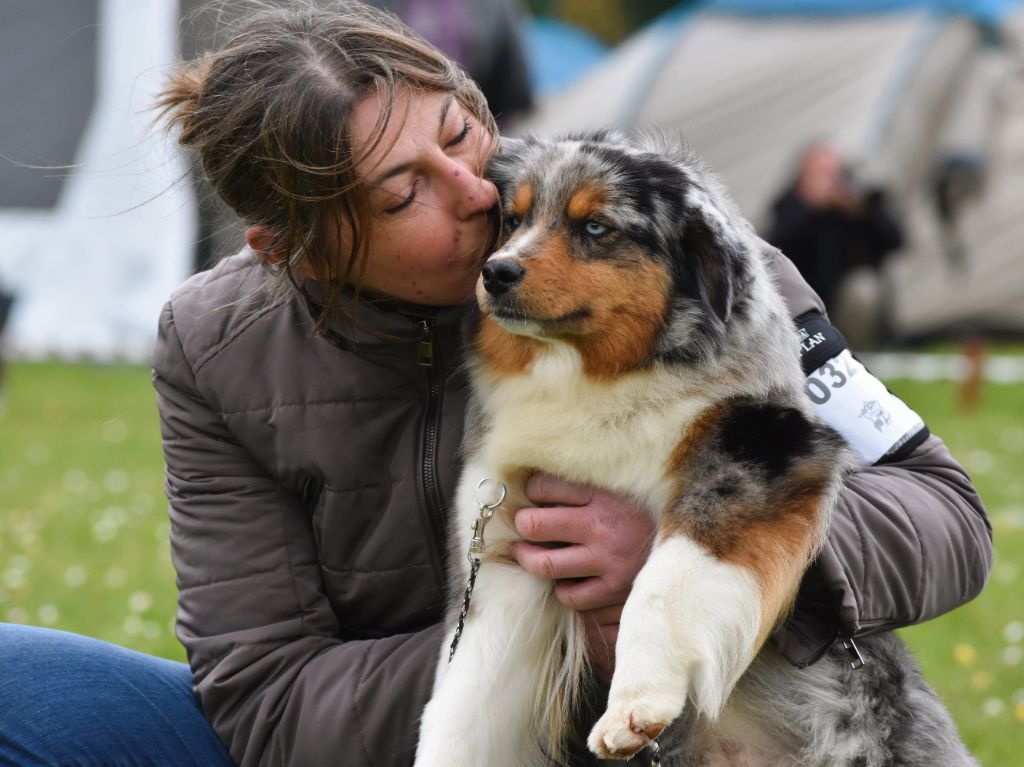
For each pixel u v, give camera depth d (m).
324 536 4.36
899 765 4.09
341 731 4.11
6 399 16.05
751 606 3.76
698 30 21.19
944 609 4.23
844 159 19.42
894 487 4.21
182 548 4.43
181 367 4.39
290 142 3.96
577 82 21.70
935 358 19.84
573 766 4.42
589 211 4.22
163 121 4.88
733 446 4.04
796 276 4.75
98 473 12.16
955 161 20.05
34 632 4.30
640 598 3.79
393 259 4.12
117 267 18.75
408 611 4.44
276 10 4.37
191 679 4.44
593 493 4.23
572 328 4.15
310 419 4.26
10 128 18.47
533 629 4.25
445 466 4.32
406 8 15.55
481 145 4.36
